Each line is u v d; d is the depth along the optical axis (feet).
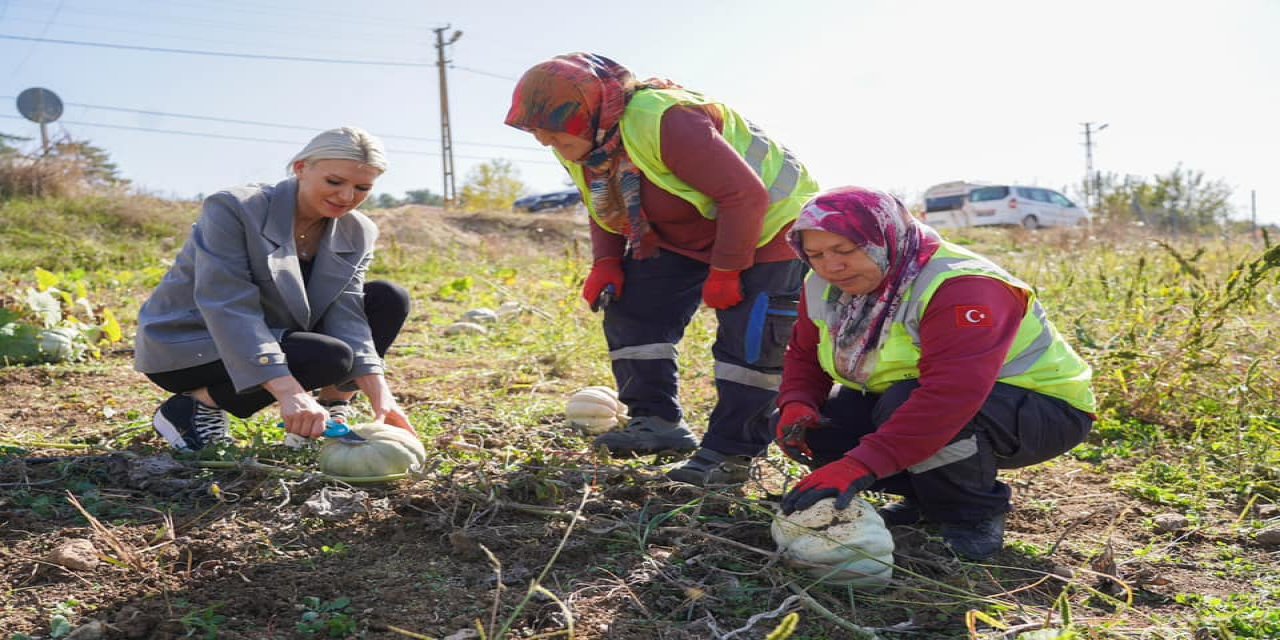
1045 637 7.27
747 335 11.22
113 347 20.59
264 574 8.59
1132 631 7.84
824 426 9.93
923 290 8.81
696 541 9.43
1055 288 26.14
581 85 10.86
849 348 9.44
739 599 8.23
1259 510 10.93
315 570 8.73
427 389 17.58
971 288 8.68
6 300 19.86
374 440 10.99
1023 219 92.48
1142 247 36.06
